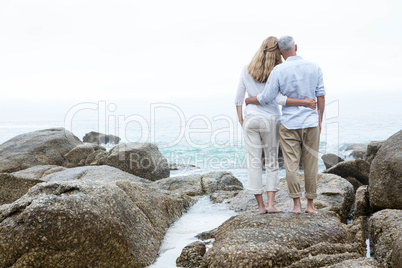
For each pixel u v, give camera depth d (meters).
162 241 4.55
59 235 3.43
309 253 3.34
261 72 4.18
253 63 4.23
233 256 3.22
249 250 3.24
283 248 3.30
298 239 3.55
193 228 5.06
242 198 6.28
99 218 3.61
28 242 3.37
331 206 5.06
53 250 3.43
